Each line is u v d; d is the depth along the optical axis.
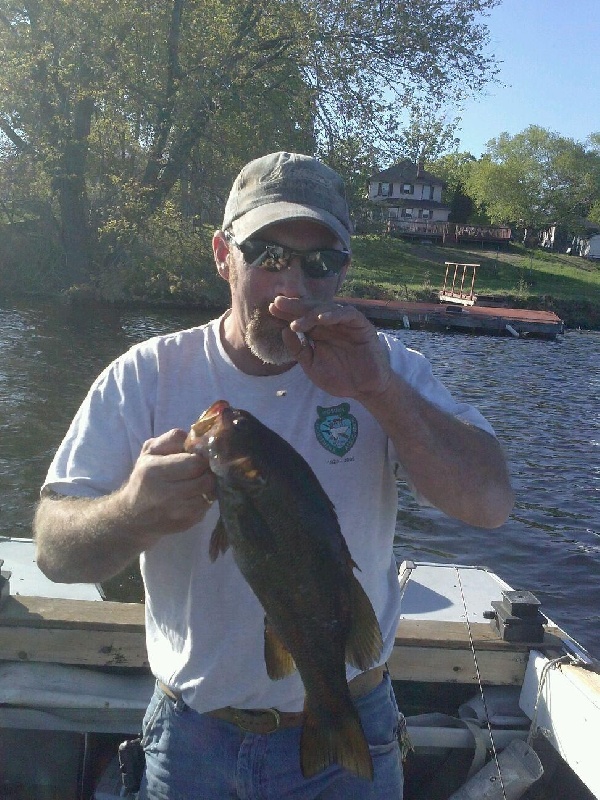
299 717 1.06
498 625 1.63
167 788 1.10
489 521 1.09
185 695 1.07
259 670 1.04
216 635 1.05
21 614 1.54
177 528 0.88
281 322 1.02
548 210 39.56
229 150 12.21
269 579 0.88
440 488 1.04
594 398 9.29
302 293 1.03
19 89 12.05
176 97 11.98
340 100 11.86
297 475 0.89
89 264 13.66
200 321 12.39
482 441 1.08
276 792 1.06
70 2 11.42
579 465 6.30
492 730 1.50
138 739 1.36
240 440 0.85
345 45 11.84
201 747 1.08
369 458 1.10
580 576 4.17
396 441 1.02
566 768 1.50
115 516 0.90
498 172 39.03
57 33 11.87
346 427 1.09
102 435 1.08
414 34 11.55
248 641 1.04
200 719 1.08
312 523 0.89
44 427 6.04
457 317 16.56
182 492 0.85
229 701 1.05
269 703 1.05
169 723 1.11
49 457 5.33
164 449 0.88
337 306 0.92
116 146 13.21
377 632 0.94
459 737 1.50
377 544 1.12
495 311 18.08
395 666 1.57
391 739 1.13
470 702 1.58
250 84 12.07
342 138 11.98
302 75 11.98
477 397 9.06
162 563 1.08
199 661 1.06
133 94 12.31
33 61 11.71
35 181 13.61
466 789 1.41
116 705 1.46
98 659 1.52
